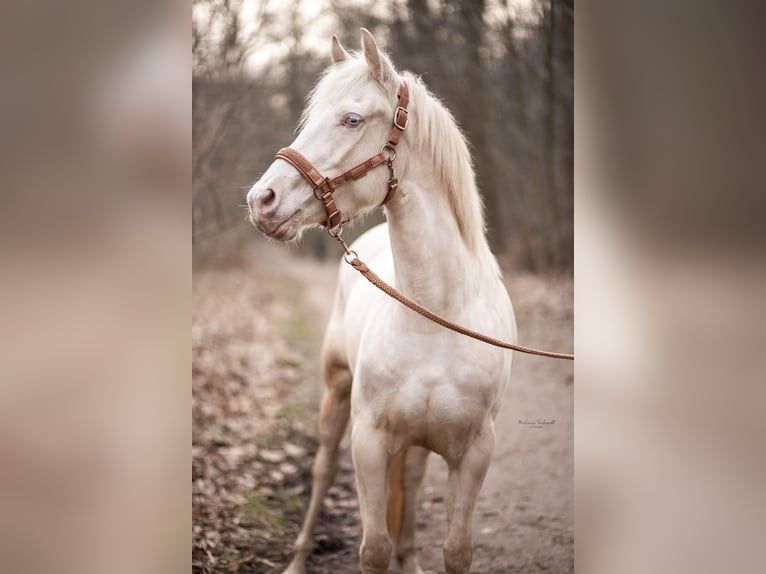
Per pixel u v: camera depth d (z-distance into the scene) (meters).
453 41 7.11
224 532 2.93
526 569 2.79
